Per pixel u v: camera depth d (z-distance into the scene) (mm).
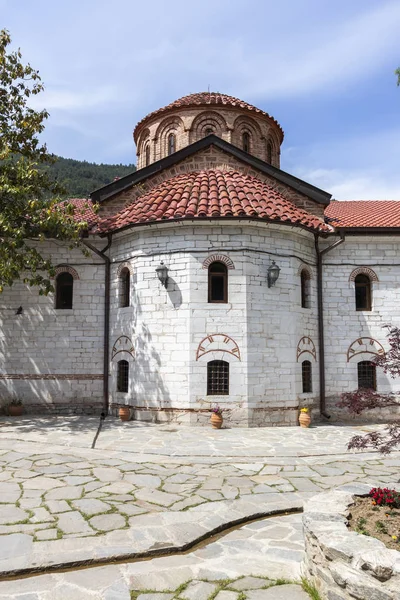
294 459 10047
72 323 15945
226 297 13875
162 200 15219
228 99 20266
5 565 5125
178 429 12938
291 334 14391
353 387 15555
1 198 13133
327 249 15820
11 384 15812
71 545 5656
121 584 4879
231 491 7828
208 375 13602
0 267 12719
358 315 15898
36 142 14594
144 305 14422
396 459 10094
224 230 14039
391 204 21344
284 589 4801
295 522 6691
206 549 5770
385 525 5082
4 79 13852
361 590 4035
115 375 15227
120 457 9961
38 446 10852
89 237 15891
